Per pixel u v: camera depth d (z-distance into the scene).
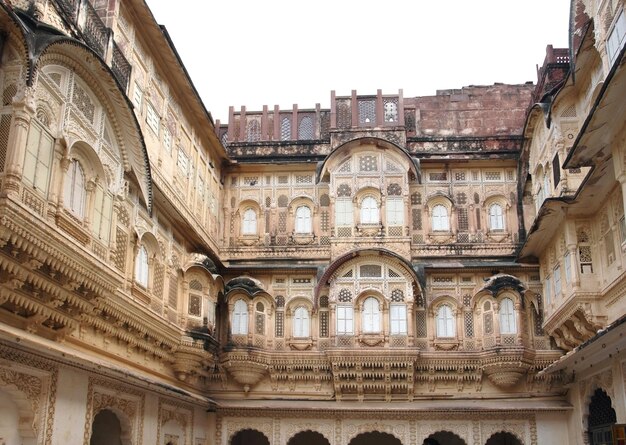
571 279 16.55
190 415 18.77
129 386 14.80
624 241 14.45
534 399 19.88
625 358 14.70
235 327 20.20
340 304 20.52
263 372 20.36
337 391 20.16
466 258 21.12
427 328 20.61
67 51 11.09
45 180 10.56
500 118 23.23
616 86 11.94
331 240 21.27
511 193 21.92
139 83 15.64
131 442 14.88
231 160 22.45
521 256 20.50
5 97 9.90
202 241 19.48
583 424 18.19
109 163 12.84
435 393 20.22
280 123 23.53
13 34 9.94
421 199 22.08
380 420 19.95
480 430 19.66
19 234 9.69
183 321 17.89
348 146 21.84
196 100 18.69
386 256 20.69
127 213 14.66
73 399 12.37
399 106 22.66
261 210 22.22
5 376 10.53
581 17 16.12
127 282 14.52
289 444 22.19
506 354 19.42
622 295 14.89
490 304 20.19
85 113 11.95
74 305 11.91
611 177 14.84
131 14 15.24
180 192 18.02
